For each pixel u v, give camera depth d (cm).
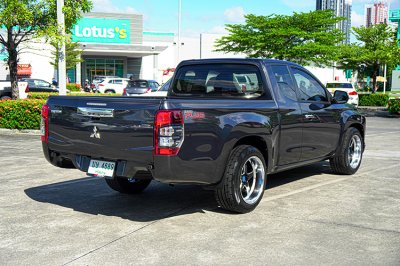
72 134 545
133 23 5625
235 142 534
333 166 789
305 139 661
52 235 483
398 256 425
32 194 662
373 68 3419
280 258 420
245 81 621
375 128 1767
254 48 2822
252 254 429
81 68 5659
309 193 664
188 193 670
